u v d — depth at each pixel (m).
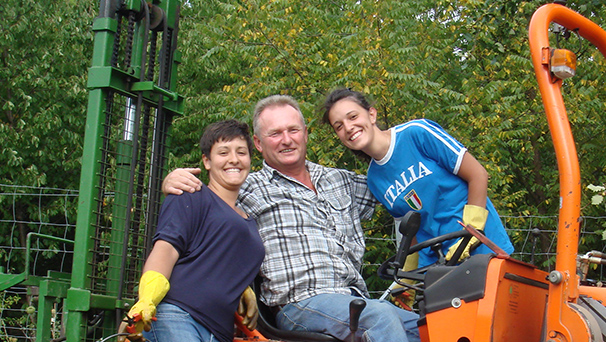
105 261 2.94
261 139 3.18
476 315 2.14
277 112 3.16
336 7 8.45
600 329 2.06
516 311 2.22
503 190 7.57
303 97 7.23
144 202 3.05
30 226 11.10
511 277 2.22
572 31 2.52
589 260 2.55
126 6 2.90
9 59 11.14
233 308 2.62
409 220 2.45
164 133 3.16
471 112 7.17
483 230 2.93
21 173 10.81
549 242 8.75
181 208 2.61
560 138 2.17
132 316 2.29
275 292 2.89
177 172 2.70
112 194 2.92
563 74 2.22
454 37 7.62
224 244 2.62
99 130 2.75
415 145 3.12
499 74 7.86
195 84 11.43
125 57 2.90
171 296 2.52
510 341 2.18
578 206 2.10
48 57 10.96
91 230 2.72
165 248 2.52
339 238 3.08
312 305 2.78
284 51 7.40
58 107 10.95
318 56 7.23
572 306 2.05
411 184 3.11
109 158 3.08
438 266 2.32
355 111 3.16
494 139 7.19
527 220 8.37
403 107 7.08
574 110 8.39
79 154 11.12
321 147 6.64
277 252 2.92
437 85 6.82
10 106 10.67
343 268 2.98
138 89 2.87
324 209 3.11
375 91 6.48
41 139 11.44
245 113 7.22
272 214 2.98
